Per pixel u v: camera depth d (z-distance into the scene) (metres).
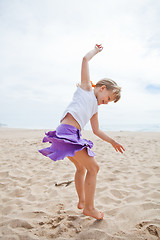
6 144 6.75
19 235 1.63
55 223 1.83
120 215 1.90
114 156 4.81
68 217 1.92
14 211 2.08
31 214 2.01
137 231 1.62
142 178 3.10
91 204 1.77
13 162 4.32
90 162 1.72
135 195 2.38
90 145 1.80
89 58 1.94
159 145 6.33
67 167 3.89
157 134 9.77
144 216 1.87
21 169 3.78
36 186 2.87
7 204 2.28
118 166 3.84
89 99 1.83
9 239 1.58
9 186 2.88
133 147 6.08
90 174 1.75
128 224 1.75
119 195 2.45
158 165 3.79
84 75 1.90
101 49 2.03
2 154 5.15
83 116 1.79
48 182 3.03
